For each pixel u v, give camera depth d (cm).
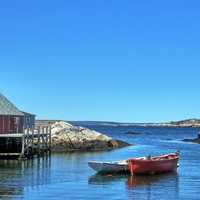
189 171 5247
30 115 6638
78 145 8375
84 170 5112
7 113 6134
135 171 4772
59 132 8338
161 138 15138
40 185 4044
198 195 3738
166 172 5059
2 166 5359
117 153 7988
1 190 3769
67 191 3784
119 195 3694
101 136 8894
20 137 6078
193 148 9769
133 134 18700
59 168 5269
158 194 3778
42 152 7088
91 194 3688
